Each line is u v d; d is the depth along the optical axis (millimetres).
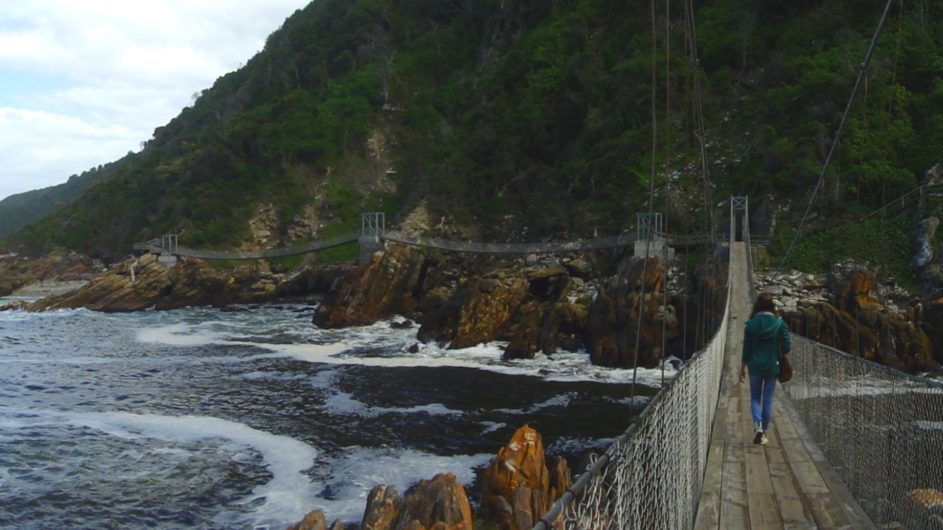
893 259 39875
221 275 65312
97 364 32031
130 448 18109
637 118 62844
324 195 84625
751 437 8711
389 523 10797
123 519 13539
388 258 48406
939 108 48344
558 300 41594
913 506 4543
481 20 107375
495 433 19906
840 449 6918
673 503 4363
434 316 38250
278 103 100438
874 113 48688
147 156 115562
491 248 54375
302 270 68062
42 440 18781
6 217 190500
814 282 39188
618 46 77125
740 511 5816
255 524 13320
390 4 118125
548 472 13852
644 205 52562
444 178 75312
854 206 44562
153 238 83250
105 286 60656
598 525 2469
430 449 18219
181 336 42438
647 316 31453
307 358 33688
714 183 52781
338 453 17797
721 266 37969
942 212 40344
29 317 53938
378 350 36125
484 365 31547
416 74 102938
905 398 4734
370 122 94625
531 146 74312
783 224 45969
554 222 59719
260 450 18000
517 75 83750
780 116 54938
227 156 88688
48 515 13648
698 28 69562
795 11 65562
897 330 31141
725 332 17750
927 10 56250
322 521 10484
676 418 4562
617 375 29203
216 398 24516
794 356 11930
